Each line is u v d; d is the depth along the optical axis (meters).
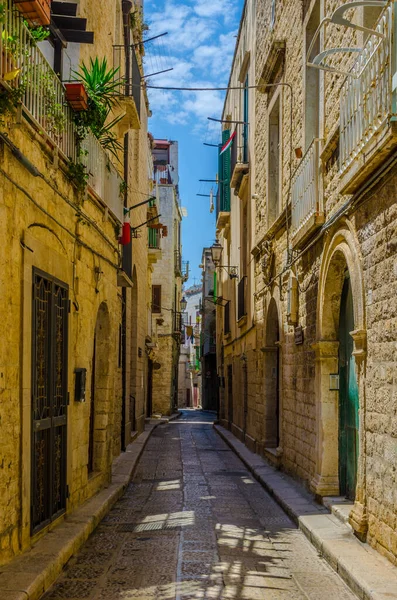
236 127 22.39
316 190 9.30
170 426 29.23
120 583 5.80
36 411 6.55
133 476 12.80
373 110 6.25
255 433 16.48
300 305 11.11
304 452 10.51
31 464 6.35
